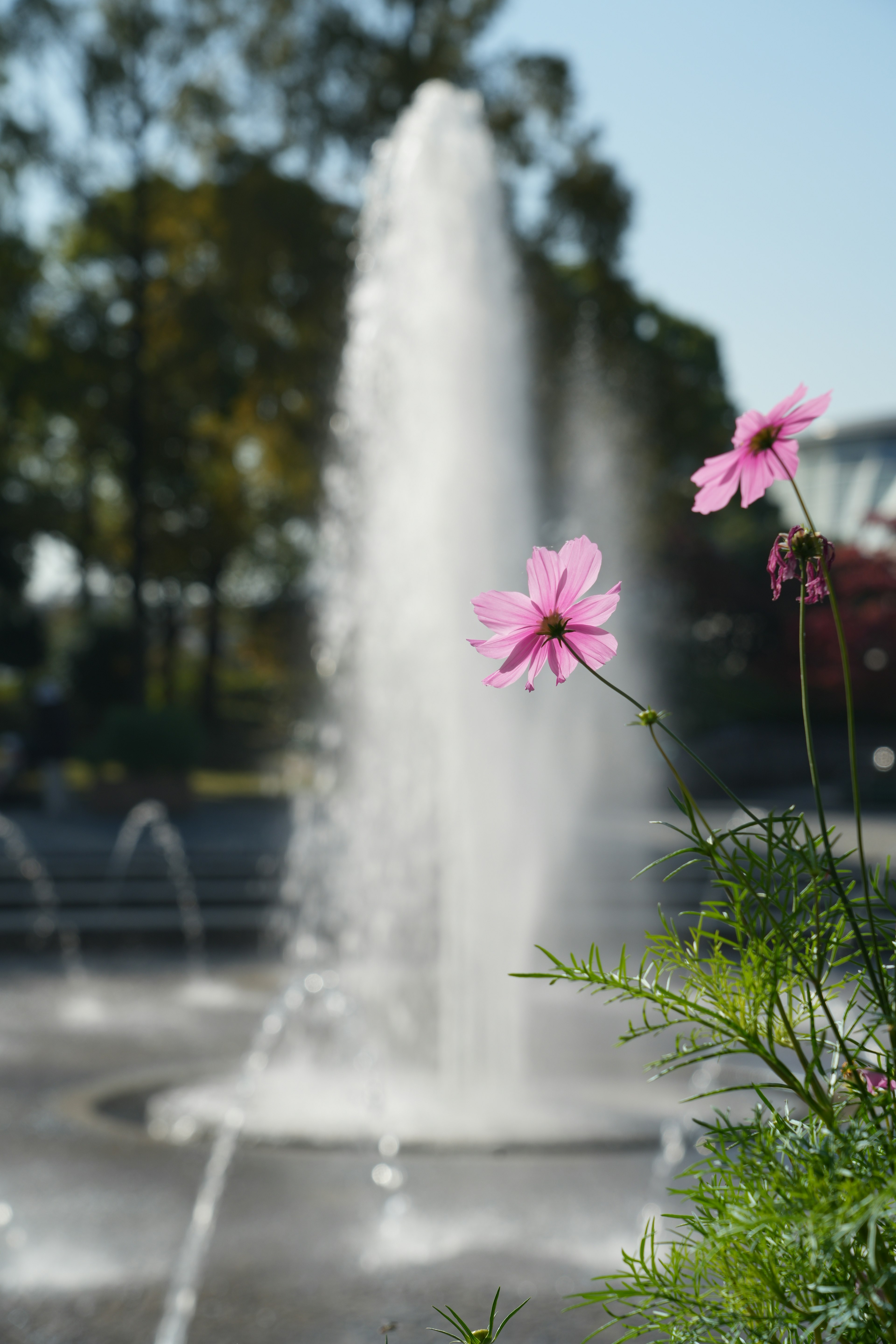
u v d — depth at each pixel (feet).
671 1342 2.85
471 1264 13.52
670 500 79.82
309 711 102.63
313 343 73.46
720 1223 2.78
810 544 3.01
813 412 3.14
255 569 133.08
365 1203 15.58
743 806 2.97
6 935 35.50
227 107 73.05
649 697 84.58
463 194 31.71
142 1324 11.96
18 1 66.28
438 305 31.37
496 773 28.14
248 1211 15.29
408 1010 26.22
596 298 77.82
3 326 72.69
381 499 31.01
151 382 75.97
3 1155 17.52
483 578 30.09
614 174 75.41
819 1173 2.66
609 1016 28.25
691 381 85.97
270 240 71.15
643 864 47.44
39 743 68.13
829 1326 2.53
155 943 36.17
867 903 2.86
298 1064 23.41
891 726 89.61
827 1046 2.87
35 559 103.35
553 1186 16.26
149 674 135.13
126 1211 15.33
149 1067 23.20
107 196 73.00
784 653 90.74
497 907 26.53
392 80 72.33
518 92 74.69
